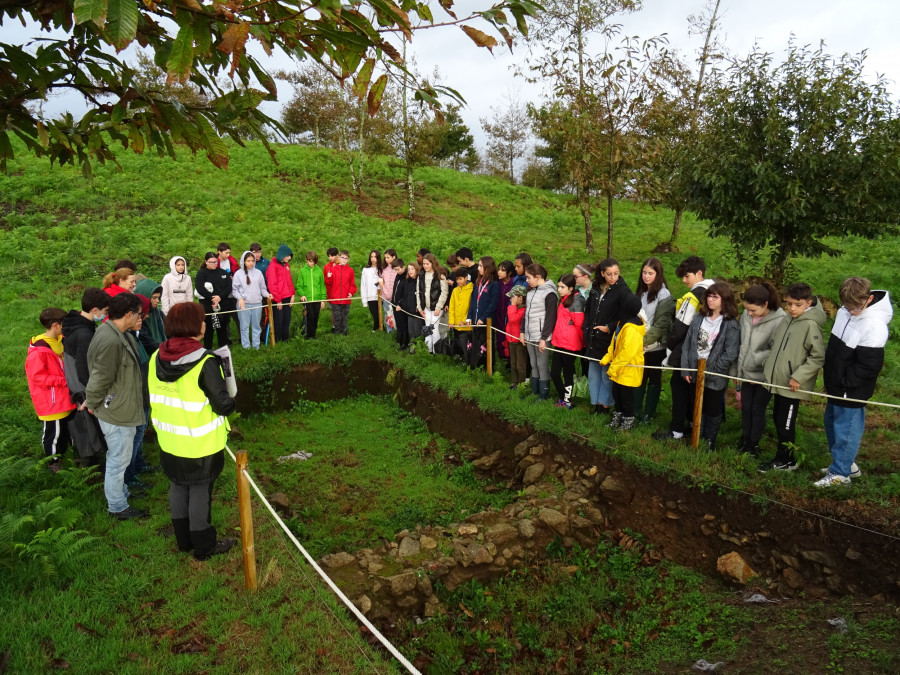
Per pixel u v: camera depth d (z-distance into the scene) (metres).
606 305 6.71
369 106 2.51
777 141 9.70
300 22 2.41
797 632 4.34
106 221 17.02
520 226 23.70
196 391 4.12
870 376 4.77
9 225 16.28
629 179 11.03
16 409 7.48
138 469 6.12
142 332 7.03
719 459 5.68
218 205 19.89
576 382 7.41
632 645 4.69
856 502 4.78
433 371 9.15
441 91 2.52
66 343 5.42
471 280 9.16
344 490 7.32
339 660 3.55
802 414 7.01
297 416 9.75
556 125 11.27
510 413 7.43
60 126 2.64
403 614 4.93
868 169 9.31
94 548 4.60
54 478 5.61
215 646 3.61
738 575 5.01
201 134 2.54
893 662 3.81
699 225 25.00
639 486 5.91
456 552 5.39
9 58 2.32
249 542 4.00
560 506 6.03
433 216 23.55
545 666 4.59
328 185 24.88
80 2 1.77
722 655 4.34
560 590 5.37
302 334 11.54
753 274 14.20
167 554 4.57
